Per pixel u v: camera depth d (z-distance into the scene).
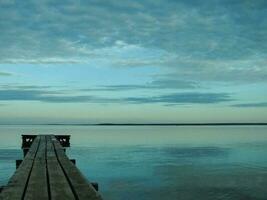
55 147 15.70
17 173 7.84
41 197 5.55
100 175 27.84
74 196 5.54
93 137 102.56
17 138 89.50
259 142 74.31
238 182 25.05
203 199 19.77
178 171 30.22
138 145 64.25
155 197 19.98
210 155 44.69
